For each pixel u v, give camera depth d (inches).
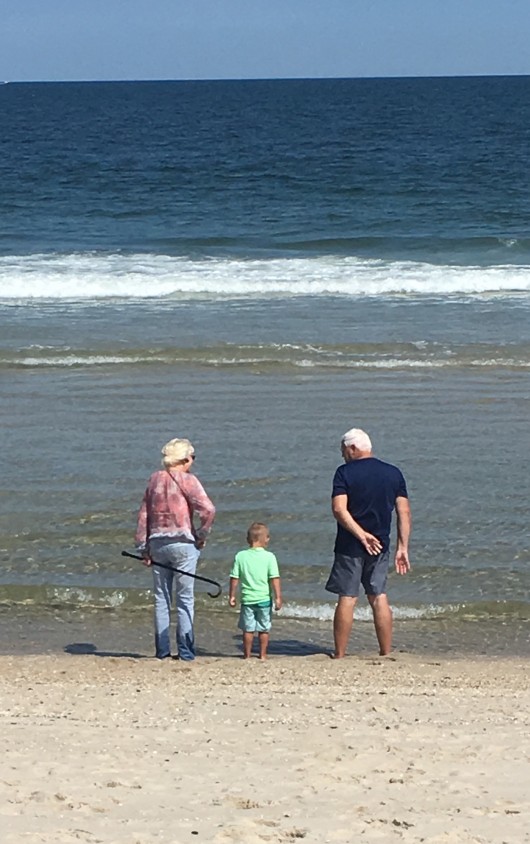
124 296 919.7
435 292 947.3
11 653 343.3
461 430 564.4
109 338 767.7
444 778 201.6
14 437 551.8
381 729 241.9
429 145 2918.3
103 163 2458.2
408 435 556.7
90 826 168.2
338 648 336.5
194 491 328.8
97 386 652.7
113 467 507.5
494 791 193.5
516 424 575.2
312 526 440.5
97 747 221.9
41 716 254.7
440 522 446.0
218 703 273.1
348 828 170.1
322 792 191.5
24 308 874.1
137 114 4921.3
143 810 178.2
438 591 387.2
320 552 418.0
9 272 1008.2
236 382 663.8
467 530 438.3
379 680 307.0
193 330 794.8
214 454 524.4
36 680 305.7
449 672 319.0
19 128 3937.0
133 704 271.7
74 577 399.5
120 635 362.0
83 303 894.4
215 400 622.8
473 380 665.0
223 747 224.2
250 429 566.6
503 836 167.8
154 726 244.7
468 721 252.5
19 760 208.8
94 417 588.1
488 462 514.9
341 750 222.2
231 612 380.8
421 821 174.2
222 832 165.9
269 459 518.0
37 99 7465.6
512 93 7071.9
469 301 908.0
